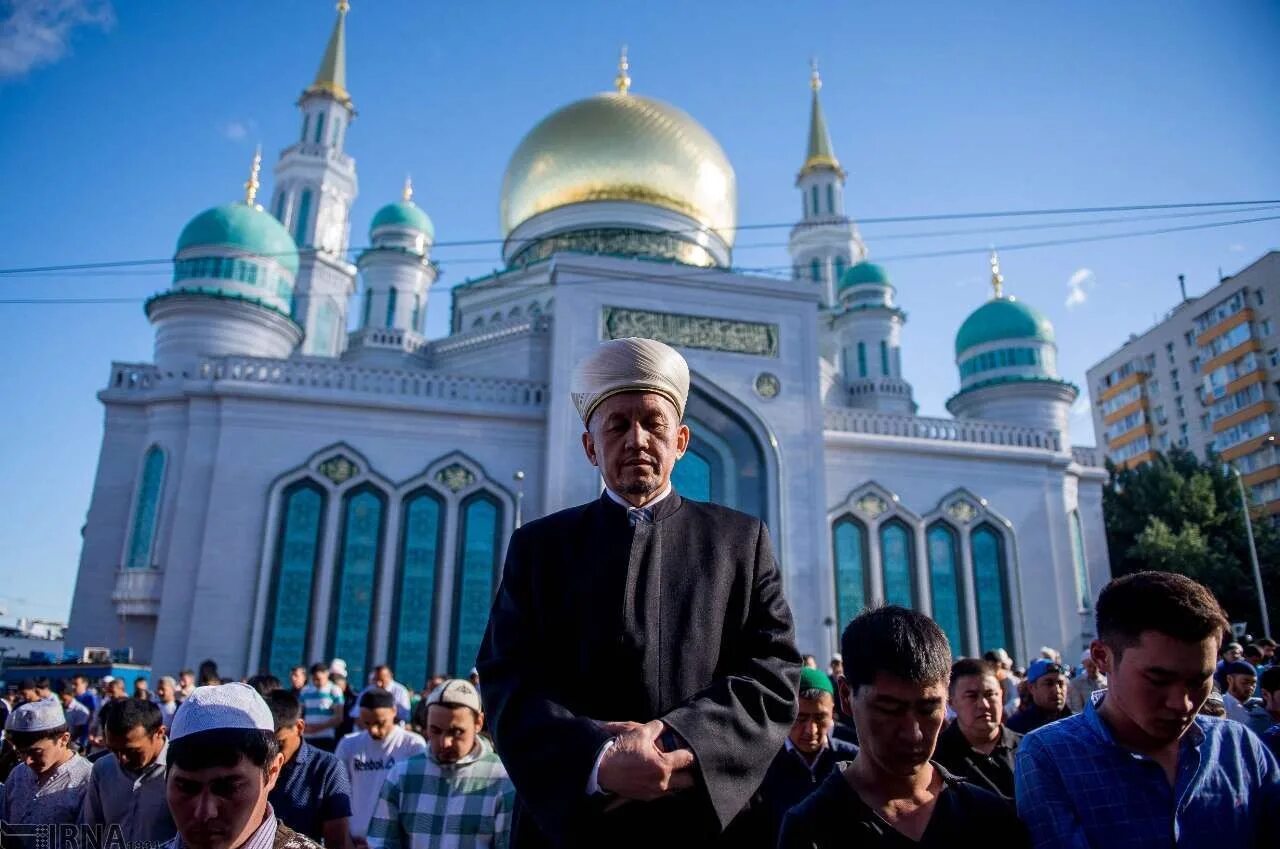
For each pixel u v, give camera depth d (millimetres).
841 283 35188
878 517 24078
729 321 23906
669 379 2750
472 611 20812
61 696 12820
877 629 2725
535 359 24828
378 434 21641
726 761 2164
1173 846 2867
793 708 2453
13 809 5043
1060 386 28906
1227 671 7211
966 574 24000
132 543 20547
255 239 25422
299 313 34375
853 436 24391
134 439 21906
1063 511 25578
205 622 19406
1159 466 32625
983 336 30484
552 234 30234
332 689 10844
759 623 2641
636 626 2467
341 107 38500
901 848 2629
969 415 29938
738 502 22609
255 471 20656
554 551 2684
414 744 6871
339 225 37281
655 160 30250
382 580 20547
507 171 32344
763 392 23438
